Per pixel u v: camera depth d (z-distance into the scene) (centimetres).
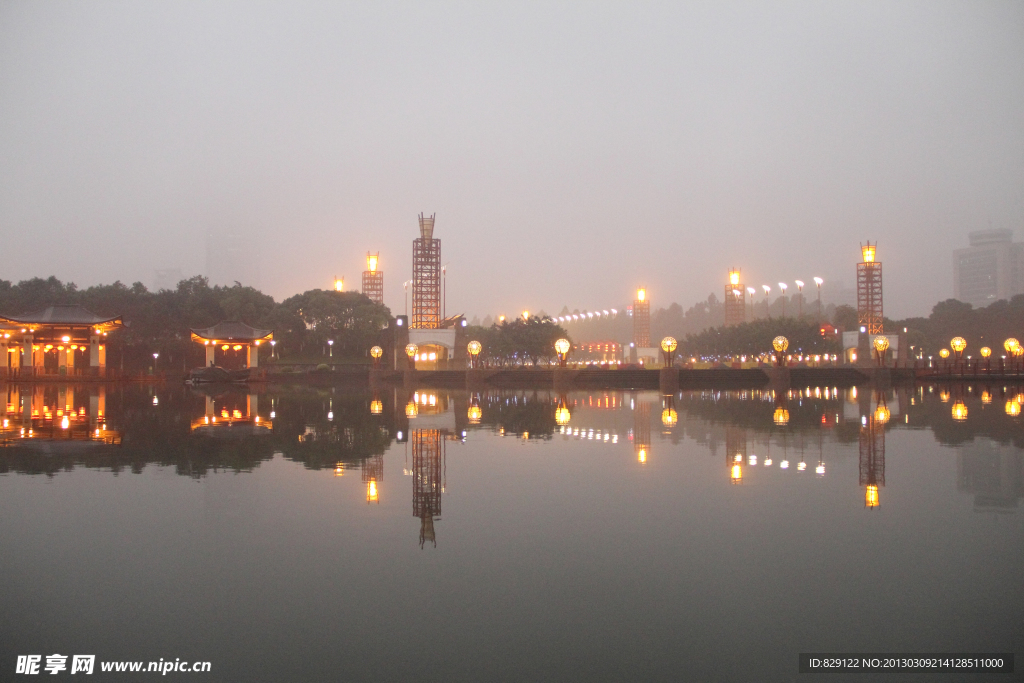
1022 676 918
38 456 2525
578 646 1001
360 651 991
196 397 6197
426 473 2180
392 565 1314
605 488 1939
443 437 3086
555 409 4669
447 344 10681
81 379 8781
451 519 1623
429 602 1148
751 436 3017
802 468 2214
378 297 16938
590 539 1461
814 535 1476
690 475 2117
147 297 12975
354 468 2269
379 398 6122
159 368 12025
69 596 1175
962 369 8544
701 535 1480
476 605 1134
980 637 1016
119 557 1359
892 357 10612
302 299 13712
